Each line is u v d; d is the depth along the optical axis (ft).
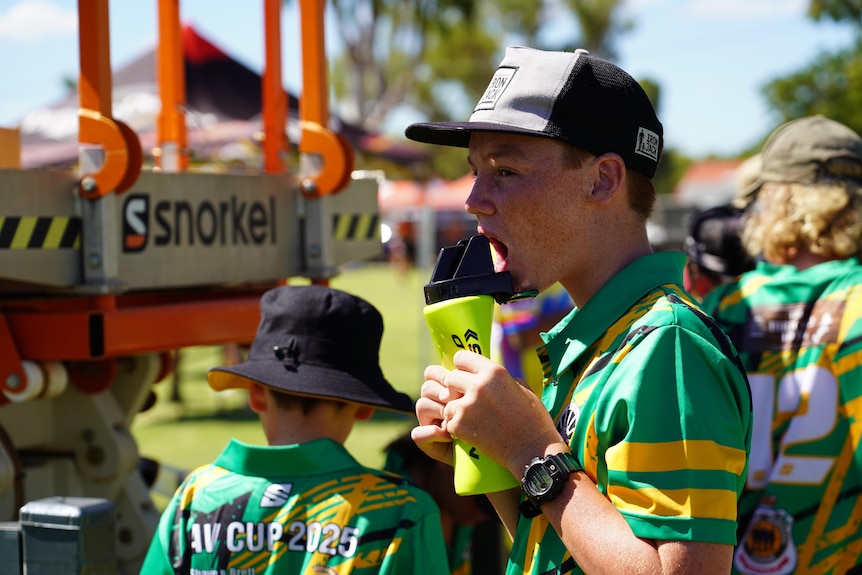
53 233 9.89
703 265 12.94
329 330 8.33
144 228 10.64
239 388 8.96
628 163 5.88
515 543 6.15
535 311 17.69
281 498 7.67
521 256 5.92
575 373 5.96
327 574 7.41
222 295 12.38
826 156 9.84
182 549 7.77
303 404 8.10
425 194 44.14
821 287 9.68
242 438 29.25
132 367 12.23
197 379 43.91
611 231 5.98
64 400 11.71
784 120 110.11
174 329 11.19
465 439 5.65
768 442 9.63
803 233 9.78
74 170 10.11
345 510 7.57
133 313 10.63
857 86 103.76
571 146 5.75
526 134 5.67
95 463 11.64
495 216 5.93
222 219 11.68
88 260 10.14
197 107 31.96
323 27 12.91
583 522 5.29
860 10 83.82
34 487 11.45
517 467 5.53
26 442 11.46
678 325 5.43
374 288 99.19
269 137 13.62
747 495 9.68
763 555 9.46
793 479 9.40
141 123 28.96
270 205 12.39
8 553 7.63
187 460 25.54
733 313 10.12
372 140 41.81
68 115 31.30
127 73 30.68
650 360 5.34
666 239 52.65
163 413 34.53
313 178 12.73
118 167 9.98
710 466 5.18
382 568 7.43
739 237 12.44
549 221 5.81
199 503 7.86
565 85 5.71
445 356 6.00
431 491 11.08
